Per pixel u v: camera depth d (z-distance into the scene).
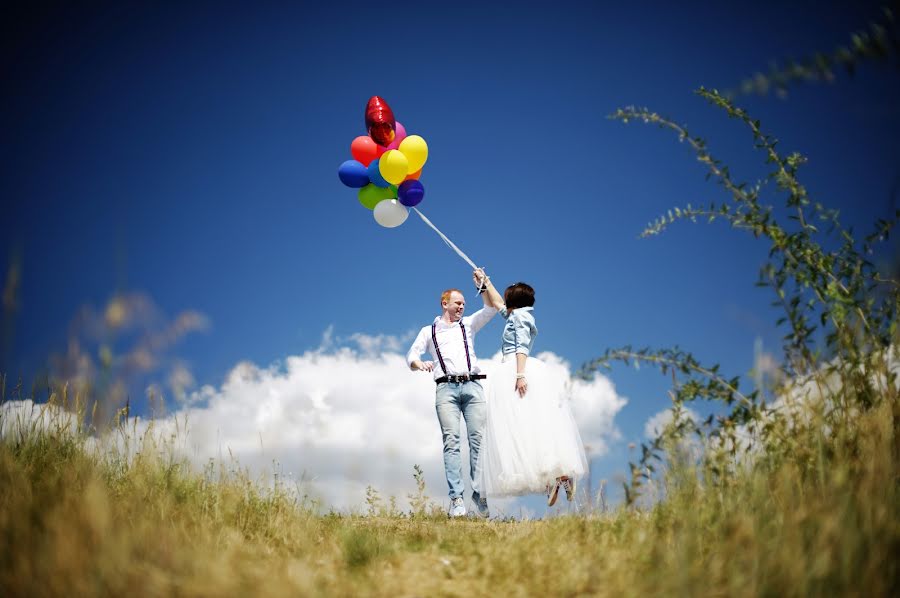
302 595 2.43
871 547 2.22
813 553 2.27
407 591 2.76
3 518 2.76
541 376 5.68
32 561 2.38
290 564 2.93
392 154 6.06
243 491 4.43
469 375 6.06
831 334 2.74
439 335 6.20
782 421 2.79
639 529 3.04
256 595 2.31
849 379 2.77
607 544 3.13
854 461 2.63
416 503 5.21
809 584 2.16
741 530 2.52
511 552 3.24
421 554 3.51
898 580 2.18
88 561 2.36
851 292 2.78
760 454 2.94
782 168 2.94
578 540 3.39
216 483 4.46
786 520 2.49
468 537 4.12
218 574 2.40
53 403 4.15
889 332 2.73
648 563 2.73
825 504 2.42
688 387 2.82
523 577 2.91
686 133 3.06
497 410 5.69
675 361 2.85
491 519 5.41
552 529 3.71
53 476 3.65
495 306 6.26
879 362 2.72
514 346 5.76
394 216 6.46
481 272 6.39
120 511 3.31
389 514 5.34
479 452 5.95
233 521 4.00
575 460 5.45
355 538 3.68
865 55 1.78
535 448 5.46
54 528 2.61
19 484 3.34
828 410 2.81
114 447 4.16
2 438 3.92
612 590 2.52
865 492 2.42
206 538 3.28
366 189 6.55
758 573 2.31
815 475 2.71
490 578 2.93
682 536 2.63
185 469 4.39
